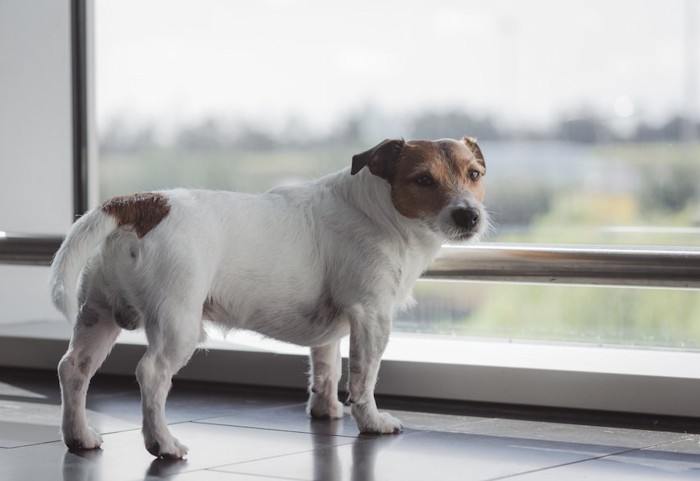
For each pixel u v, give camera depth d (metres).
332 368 2.87
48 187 4.35
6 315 4.15
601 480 2.12
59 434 2.62
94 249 2.40
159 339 2.31
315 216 2.61
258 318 2.56
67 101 4.39
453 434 2.65
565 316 3.52
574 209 3.87
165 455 2.32
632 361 3.09
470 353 3.26
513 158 3.95
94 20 4.40
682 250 3.02
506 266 3.14
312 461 2.30
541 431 2.71
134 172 4.40
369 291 2.59
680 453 2.42
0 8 4.16
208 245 2.38
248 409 3.05
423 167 2.51
